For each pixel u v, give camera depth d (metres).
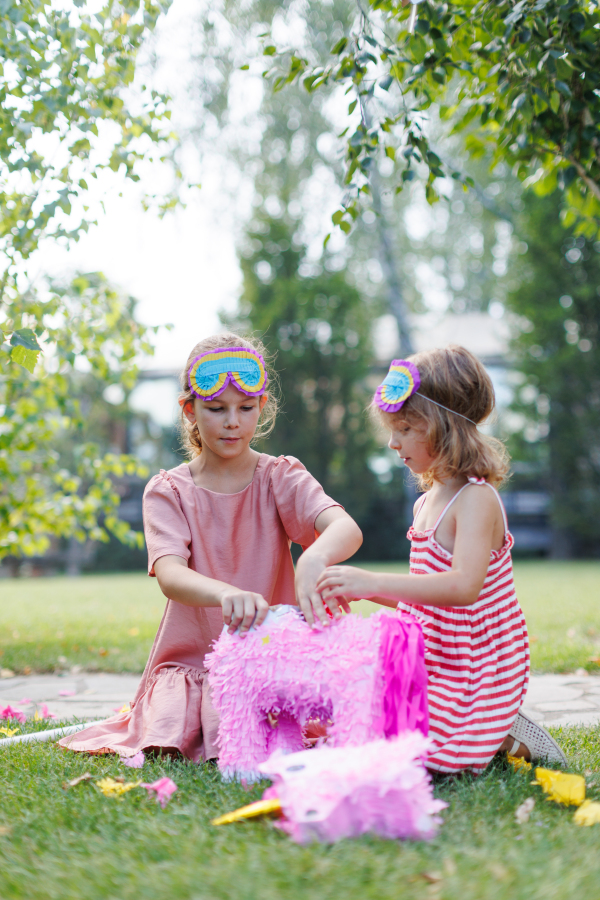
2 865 1.26
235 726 1.67
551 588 7.33
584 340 14.73
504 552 1.87
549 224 14.15
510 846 1.29
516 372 15.34
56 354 4.06
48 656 3.92
